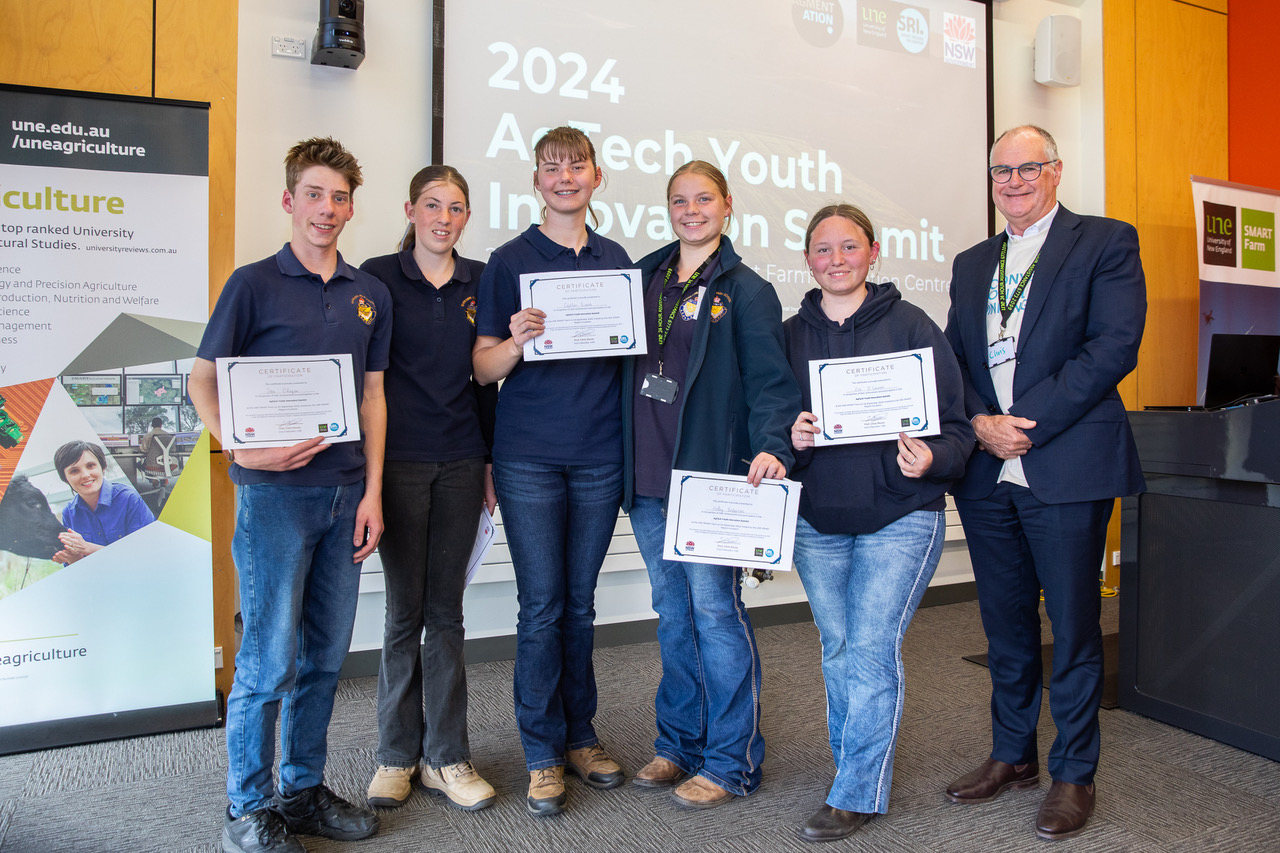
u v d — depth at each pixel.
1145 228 4.48
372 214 3.13
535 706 1.99
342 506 1.77
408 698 2.04
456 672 2.04
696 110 3.56
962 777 2.09
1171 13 4.55
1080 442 1.92
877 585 1.84
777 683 2.96
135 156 2.55
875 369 1.83
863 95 3.91
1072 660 1.95
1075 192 4.46
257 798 1.72
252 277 1.70
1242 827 1.92
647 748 2.38
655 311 1.98
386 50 3.14
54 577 2.44
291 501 1.69
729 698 2.01
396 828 1.90
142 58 2.67
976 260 2.17
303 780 1.82
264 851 1.69
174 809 2.01
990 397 2.07
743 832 1.88
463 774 2.02
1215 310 4.23
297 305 1.73
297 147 1.75
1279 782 2.15
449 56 3.15
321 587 1.81
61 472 2.46
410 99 3.18
